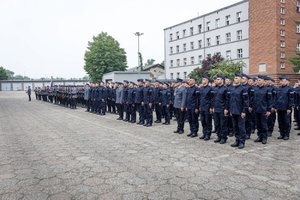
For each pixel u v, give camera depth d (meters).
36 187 5.09
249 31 38.31
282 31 35.88
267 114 8.61
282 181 5.19
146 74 39.06
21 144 8.88
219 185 5.03
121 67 65.50
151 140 9.25
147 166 6.25
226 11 43.31
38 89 41.38
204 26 47.53
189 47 51.25
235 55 41.84
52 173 5.86
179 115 10.55
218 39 45.38
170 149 7.88
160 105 13.61
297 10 37.31
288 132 9.27
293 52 36.88
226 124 8.59
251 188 4.87
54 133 10.92
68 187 5.06
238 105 7.97
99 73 62.72
